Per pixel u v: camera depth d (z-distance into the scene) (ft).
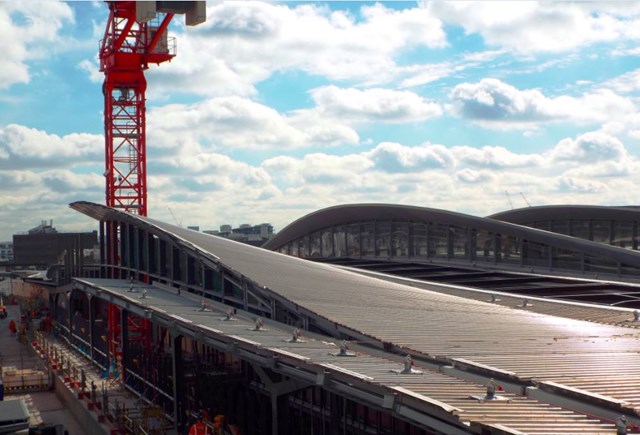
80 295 230.07
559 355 69.21
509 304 121.49
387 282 133.28
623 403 49.39
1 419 108.17
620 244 200.13
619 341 78.59
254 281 113.09
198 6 223.51
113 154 262.06
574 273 177.88
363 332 80.64
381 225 238.27
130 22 251.80
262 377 85.87
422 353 70.54
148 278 171.22
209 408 112.06
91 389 152.56
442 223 213.25
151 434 113.19
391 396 52.08
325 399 90.94
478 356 68.64
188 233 165.89
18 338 276.62
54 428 109.81
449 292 138.51
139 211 264.72
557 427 42.83
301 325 98.48
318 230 271.49
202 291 141.49
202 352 129.29
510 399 50.14
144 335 173.99
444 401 48.65
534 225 227.81
